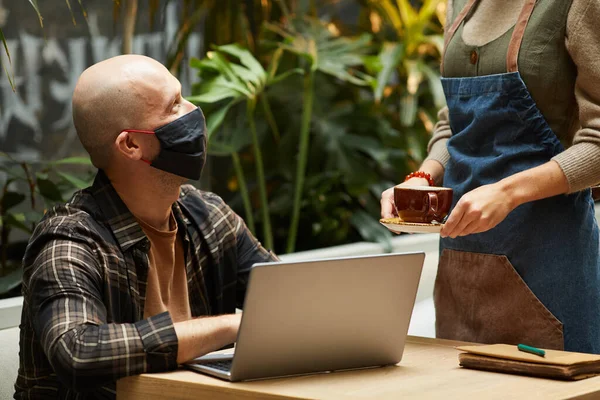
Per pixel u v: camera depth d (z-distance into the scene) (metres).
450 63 1.88
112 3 3.79
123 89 1.64
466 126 1.85
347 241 4.05
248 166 4.18
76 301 1.48
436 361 1.54
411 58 4.22
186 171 1.67
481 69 1.80
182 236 1.80
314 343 1.40
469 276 1.82
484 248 1.79
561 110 1.75
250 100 3.34
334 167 4.02
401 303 1.47
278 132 4.11
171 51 3.83
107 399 1.59
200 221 1.85
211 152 3.45
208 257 1.85
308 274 1.34
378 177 4.11
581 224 1.74
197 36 4.12
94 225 1.64
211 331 1.45
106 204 1.67
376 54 4.27
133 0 3.14
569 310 1.73
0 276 2.87
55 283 1.50
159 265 1.74
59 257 1.54
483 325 1.81
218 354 1.55
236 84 3.25
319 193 3.92
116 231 1.65
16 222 2.82
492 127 1.78
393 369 1.47
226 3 3.83
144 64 1.68
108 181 1.70
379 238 3.70
